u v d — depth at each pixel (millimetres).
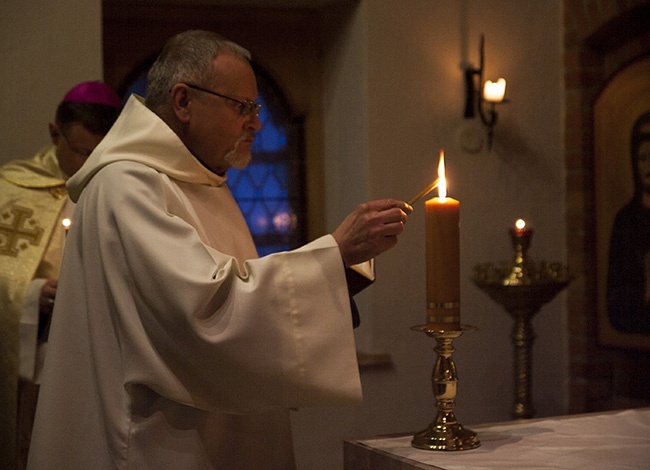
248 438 1659
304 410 3232
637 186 3418
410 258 3387
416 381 3385
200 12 3527
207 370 1459
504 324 3535
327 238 1525
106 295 1562
